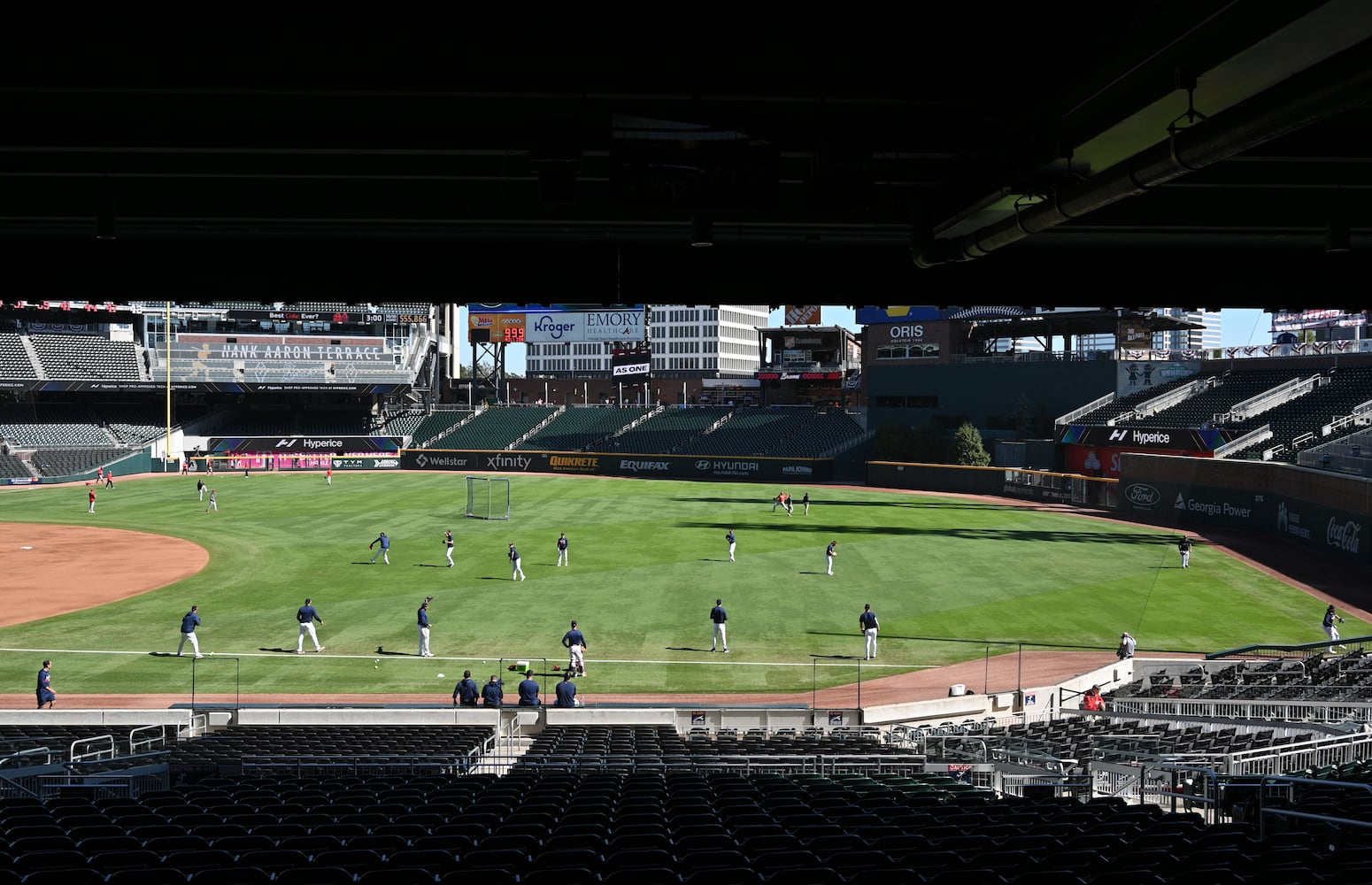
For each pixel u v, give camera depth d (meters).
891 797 14.29
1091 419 84.25
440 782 15.95
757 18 9.21
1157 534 61.41
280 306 113.19
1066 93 9.27
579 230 15.45
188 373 107.81
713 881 8.55
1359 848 9.50
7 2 8.91
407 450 112.31
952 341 99.62
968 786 16.45
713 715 26.47
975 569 49.28
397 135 11.45
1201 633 36.78
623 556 52.31
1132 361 88.94
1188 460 66.94
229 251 16.73
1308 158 10.95
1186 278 16.88
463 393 146.38
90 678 30.44
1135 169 8.38
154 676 30.64
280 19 9.26
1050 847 10.20
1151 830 11.16
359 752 20.81
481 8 9.20
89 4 9.01
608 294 16.92
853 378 117.31
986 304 17.02
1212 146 7.42
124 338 110.81
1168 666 31.25
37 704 27.12
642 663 32.78
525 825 11.12
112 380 104.25
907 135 11.04
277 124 11.45
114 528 62.75
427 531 61.00
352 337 113.75
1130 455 72.00
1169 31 7.39
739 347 189.00
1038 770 17.91
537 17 9.30
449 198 14.10
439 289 16.92
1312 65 6.78
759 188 10.68
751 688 30.38
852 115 10.91
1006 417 95.19
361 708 26.02
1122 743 20.56
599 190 13.87
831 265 16.88
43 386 100.38
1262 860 9.06
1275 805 12.78
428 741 22.42
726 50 9.73
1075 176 9.97
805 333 113.81
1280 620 38.59
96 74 9.84
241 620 38.06
